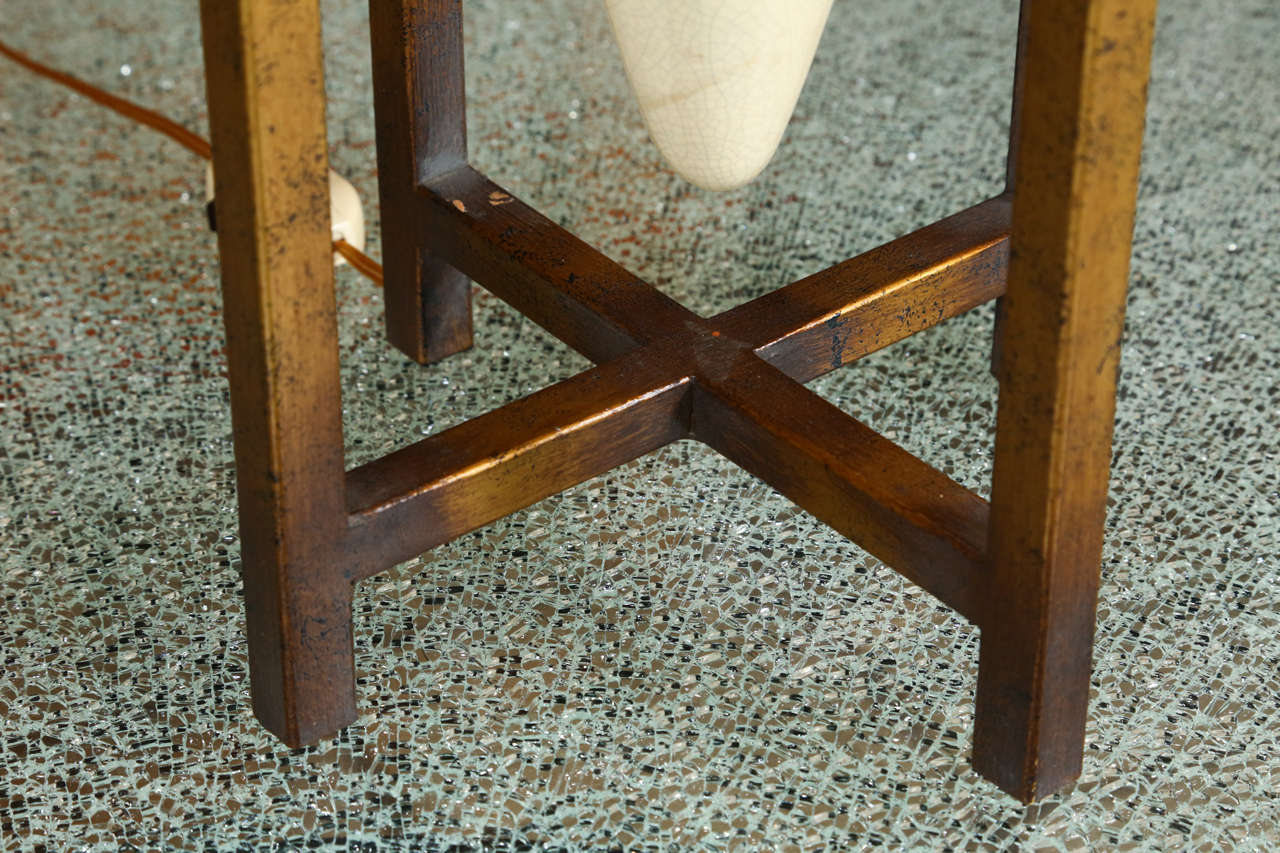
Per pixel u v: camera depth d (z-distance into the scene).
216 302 1.25
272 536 0.97
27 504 1.12
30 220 1.30
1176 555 1.10
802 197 1.33
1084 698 0.98
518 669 1.05
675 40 0.99
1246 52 1.48
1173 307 1.25
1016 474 0.94
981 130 1.40
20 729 1.02
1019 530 0.94
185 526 1.11
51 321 1.23
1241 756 1.01
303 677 1.00
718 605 1.08
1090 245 0.89
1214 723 1.03
